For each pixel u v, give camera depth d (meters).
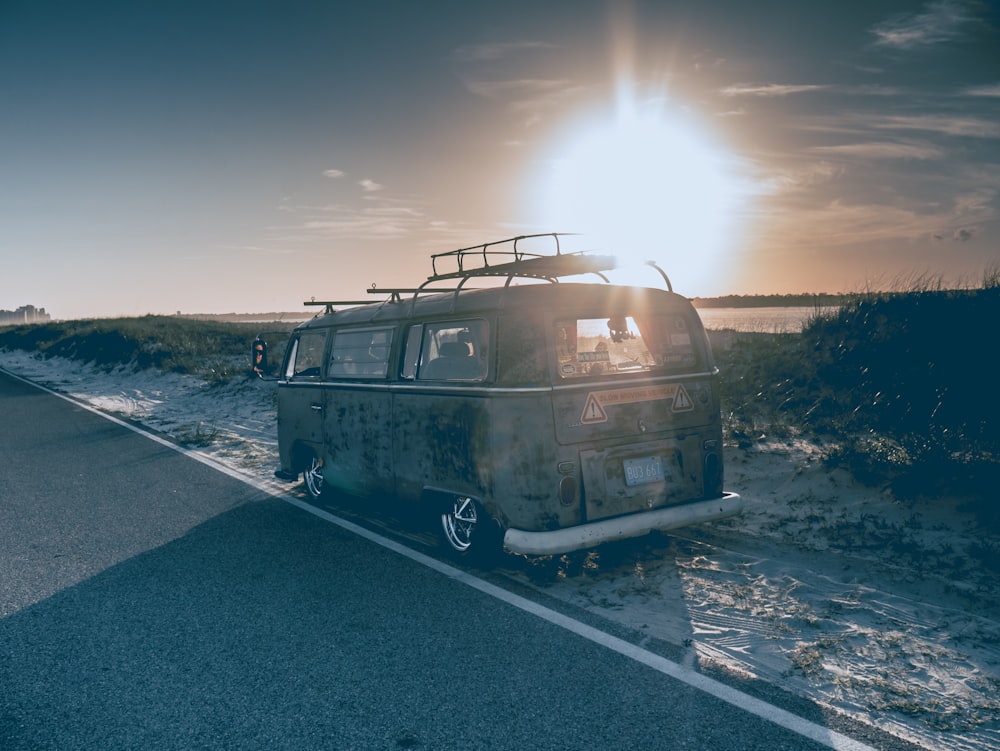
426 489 5.84
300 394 7.69
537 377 4.90
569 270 5.93
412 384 5.94
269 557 6.02
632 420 5.23
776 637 4.27
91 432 13.15
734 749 3.16
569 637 4.33
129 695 3.81
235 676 3.98
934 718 3.38
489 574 5.47
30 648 4.41
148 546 6.40
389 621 4.65
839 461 7.24
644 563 5.58
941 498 6.27
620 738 3.27
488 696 3.68
